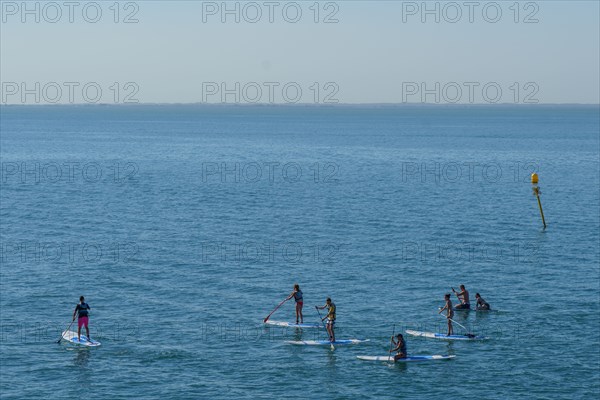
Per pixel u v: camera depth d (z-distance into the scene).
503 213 104.12
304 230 89.88
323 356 45.72
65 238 83.38
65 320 52.53
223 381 41.88
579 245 80.25
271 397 39.81
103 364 44.16
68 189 128.75
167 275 65.75
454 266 69.62
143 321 52.47
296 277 65.38
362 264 70.44
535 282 63.59
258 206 110.75
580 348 46.97
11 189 127.31
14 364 44.03
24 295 58.75
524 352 46.28
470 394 40.12
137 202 114.25
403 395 40.06
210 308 55.84
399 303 57.31
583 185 140.12
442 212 105.00
